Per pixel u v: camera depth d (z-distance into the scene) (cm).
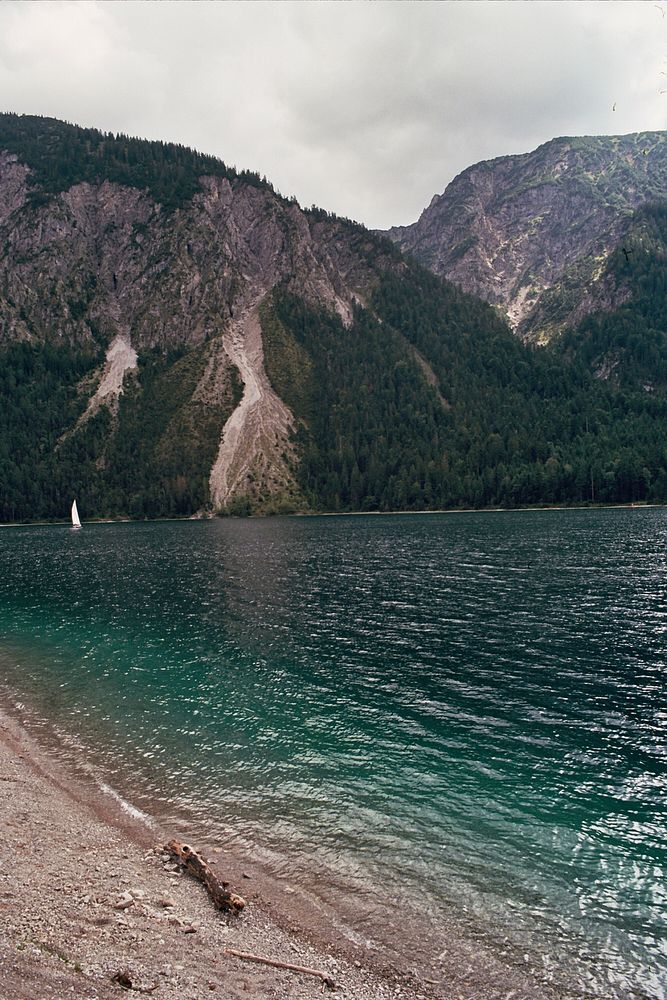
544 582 6306
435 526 14962
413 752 2422
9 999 1064
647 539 10075
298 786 2133
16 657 3906
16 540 15025
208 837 1808
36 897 1465
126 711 2892
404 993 1219
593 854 1723
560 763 2316
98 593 6419
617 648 3872
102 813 1947
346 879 1606
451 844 1775
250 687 3241
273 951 1327
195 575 7650
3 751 2434
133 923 1380
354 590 6184
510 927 1423
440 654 3841
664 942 1372
